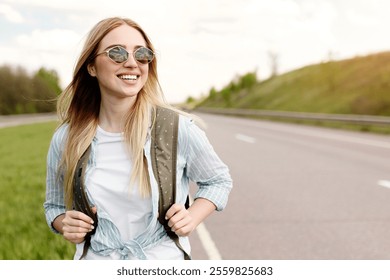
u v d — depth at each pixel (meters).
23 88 68.25
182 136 2.15
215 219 7.29
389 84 57.06
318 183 10.14
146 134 2.11
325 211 7.68
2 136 28.78
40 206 8.33
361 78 68.19
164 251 2.15
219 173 2.25
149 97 2.22
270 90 97.56
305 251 5.72
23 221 7.11
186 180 2.29
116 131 2.18
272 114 41.72
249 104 97.44
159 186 2.05
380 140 19.48
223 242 6.13
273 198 8.70
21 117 58.81
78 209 2.13
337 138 20.80
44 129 34.91
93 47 2.12
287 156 14.81
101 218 2.11
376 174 11.24
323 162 13.40
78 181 2.11
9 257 5.36
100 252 2.15
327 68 68.88
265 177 10.96
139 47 2.11
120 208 2.11
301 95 79.50
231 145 18.20
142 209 2.10
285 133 24.30
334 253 5.63
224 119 44.91
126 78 2.10
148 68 2.23
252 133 24.41
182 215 2.07
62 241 5.91
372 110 53.22
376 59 74.12
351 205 8.07
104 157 2.14
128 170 2.10
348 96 64.56
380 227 6.71
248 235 6.43
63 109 2.33
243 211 7.75
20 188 10.14
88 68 2.20
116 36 2.11
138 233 2.13
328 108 63.88
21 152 18.66
